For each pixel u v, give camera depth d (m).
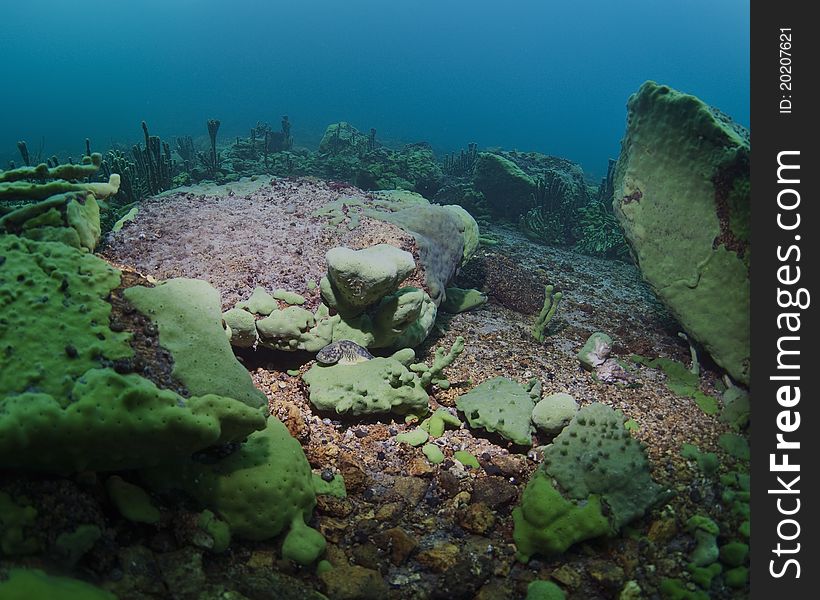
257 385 0.73
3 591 0.35
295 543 0.51
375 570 0.52
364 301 0.76
